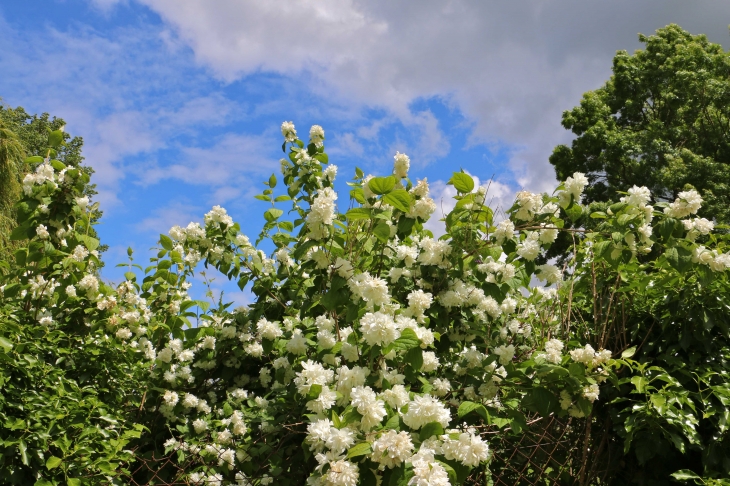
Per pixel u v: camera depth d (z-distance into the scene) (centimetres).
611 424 353
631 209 319
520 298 439
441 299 343
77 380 368
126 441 318
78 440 297
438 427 224
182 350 428
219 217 420
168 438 394
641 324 358
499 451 342
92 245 390
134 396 407
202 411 405
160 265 429
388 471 215
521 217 338
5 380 285
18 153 881
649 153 1394
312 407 259
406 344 251
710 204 1199
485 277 350
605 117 1547
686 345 330
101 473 307
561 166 1538
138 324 420
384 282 281
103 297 405
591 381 294
